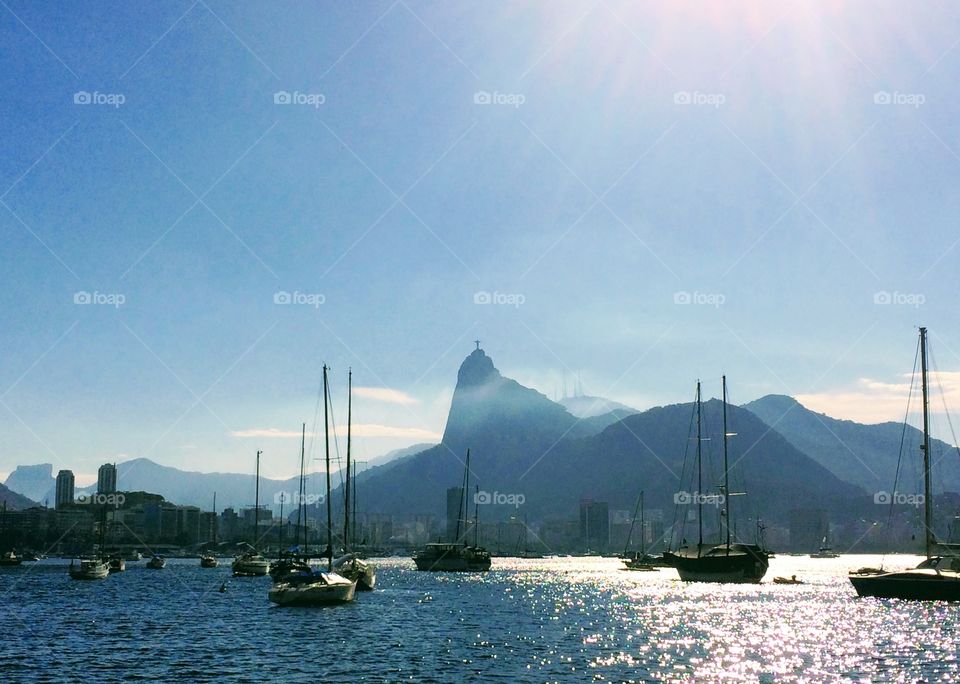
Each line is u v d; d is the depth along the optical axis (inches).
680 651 2728.8
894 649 2746.1
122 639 2970.0
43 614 3924.7
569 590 5871.1
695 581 6176.2
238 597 4975.4
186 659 2522.1
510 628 3358.8
